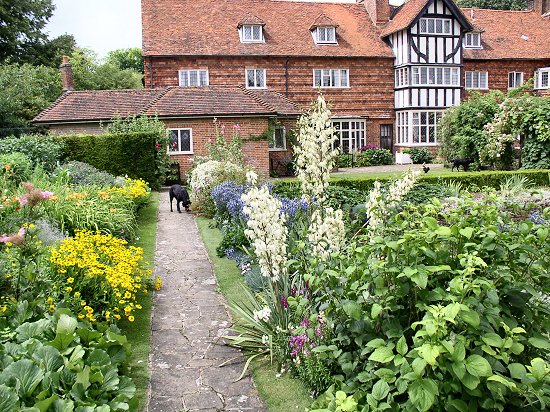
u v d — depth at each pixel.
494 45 32.09
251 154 21.70
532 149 17.64
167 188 18.94
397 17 30.78
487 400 2.75
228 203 9.74
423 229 3.26
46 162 14.72
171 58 26.72
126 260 5.78
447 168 23.81
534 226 3.26
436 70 29.59
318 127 5.92
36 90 29.27
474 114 20.66
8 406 2.81
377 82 30.08
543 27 34.34
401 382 2.80
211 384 4.30
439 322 2.65
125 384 3.70
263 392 4.13
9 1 34.59
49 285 4.75
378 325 3.37
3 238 4.40
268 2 30.67
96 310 5.18
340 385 3.55
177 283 7.07
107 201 9.55
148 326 5.54
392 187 4.67
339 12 31.67
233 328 5.33
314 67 28.92
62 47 38.16
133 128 18.77
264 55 27.77
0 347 3.53
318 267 3.86
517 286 3.16
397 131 30.69
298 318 4.53
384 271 3.23
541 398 2.61
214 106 21.52
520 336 2.97
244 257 7.71
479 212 3.54
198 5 29.12
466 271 2.82
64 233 7.49
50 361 3.44
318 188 6.01
